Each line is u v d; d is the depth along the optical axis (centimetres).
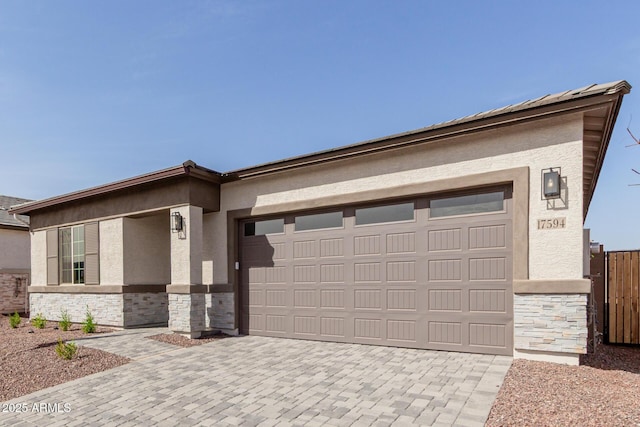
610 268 859
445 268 692
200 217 944
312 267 848
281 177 895
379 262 762
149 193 1002
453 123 655
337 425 401
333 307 813
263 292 919
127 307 1059
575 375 518
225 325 941
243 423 419
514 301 617
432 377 539
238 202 959
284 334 877
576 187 579
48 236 1282
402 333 729
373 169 770
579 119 583
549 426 362
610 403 411
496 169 644
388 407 441
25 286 1656
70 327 1083
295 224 883
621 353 745
